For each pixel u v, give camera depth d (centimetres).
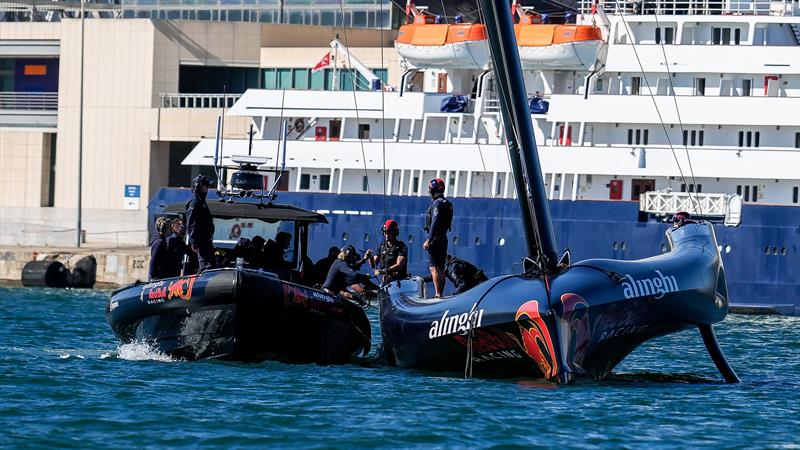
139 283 10500
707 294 9400
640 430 7744
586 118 18838
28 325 14138
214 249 10781
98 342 12394
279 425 7719
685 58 18825
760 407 8644
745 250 18088
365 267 19162
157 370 9825
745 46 18650
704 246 9688
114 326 10694
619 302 8812
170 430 7544
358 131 19788
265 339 10156
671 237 9875
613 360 9462
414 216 18975
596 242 18388
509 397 8681
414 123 19725
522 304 8694
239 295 9881
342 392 8875
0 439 7238
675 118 18562
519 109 8806
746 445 7412
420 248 19000
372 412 8131
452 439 7394
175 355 10394
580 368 8825
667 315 9156
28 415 7900
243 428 7606
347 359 10806
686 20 19012
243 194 11294
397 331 9725
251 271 9981
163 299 10125
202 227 10175
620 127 18938
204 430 7556
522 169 8856
